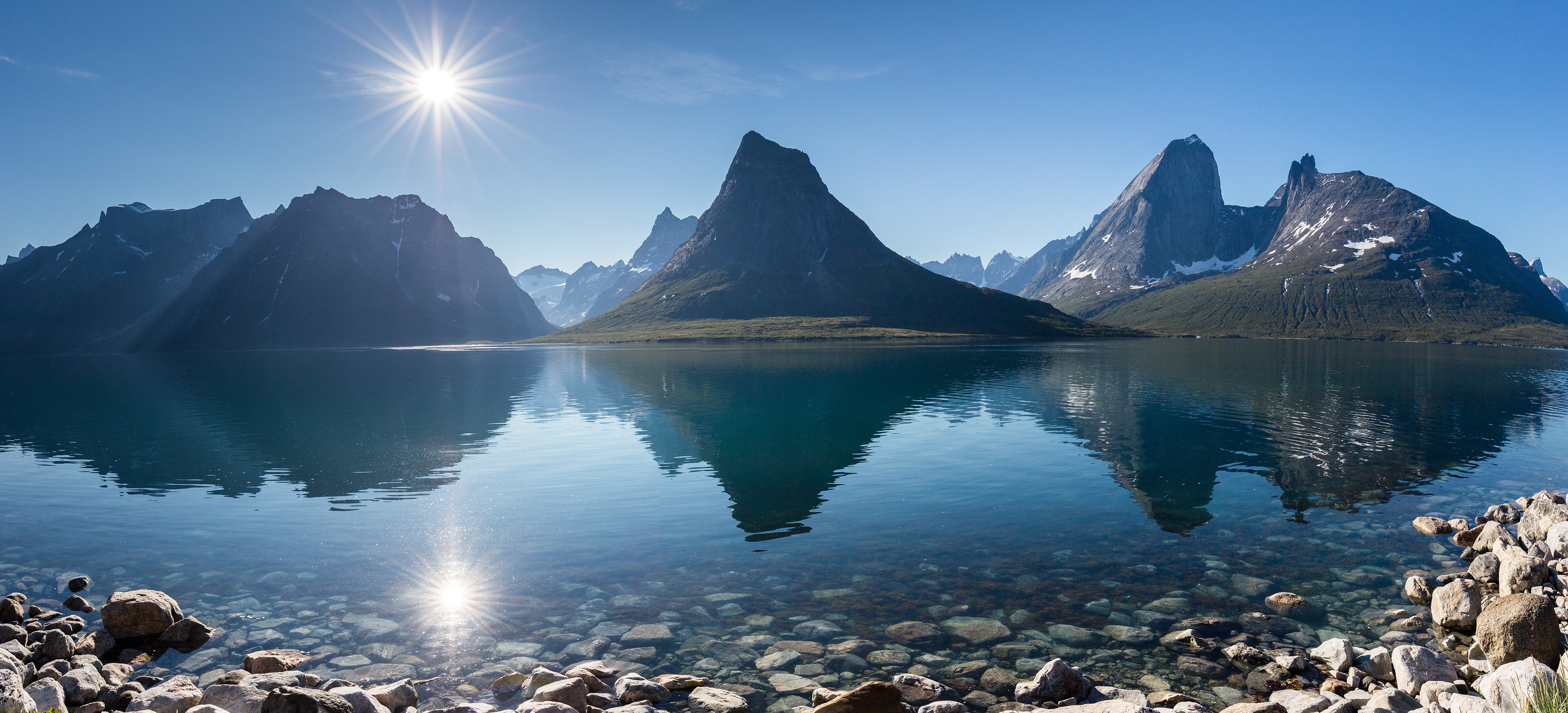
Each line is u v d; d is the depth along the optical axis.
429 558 23.78
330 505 30.98
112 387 100.19
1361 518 27.77
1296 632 17.59
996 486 33.31
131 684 14.92
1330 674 15.35
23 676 14.61
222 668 16.27
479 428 53.94
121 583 21.61
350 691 13.27
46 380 118.50
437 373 121.75
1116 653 16.59
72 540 25.88
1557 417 55.72
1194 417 56.25
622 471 37.69
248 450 45.03
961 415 58.38
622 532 26.62
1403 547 24.16
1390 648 16.59
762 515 28.80
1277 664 15.87
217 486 34.75
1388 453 41.12
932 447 43.62
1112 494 31.64
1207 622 18.20
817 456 41.12
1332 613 18.69
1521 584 18.94
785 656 16.62
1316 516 27.98
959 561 22.98
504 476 36.62
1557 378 97.44
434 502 31.28
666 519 28.36
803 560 23.25
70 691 14.09
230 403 74.38
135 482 35.66
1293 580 21.12
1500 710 11.96
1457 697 12.69
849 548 24.48
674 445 45.25
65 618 18.59
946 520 27.75
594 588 21.08
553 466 39.22
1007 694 14.69
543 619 18.81
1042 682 14.52
